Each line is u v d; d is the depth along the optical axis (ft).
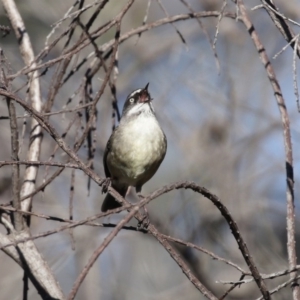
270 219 50.29
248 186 48.37
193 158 49.06
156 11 53.88
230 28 50.90
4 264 47.44
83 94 30.07
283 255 47.91
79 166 23.06
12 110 25.84
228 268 48.98
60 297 28.30
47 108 28.84
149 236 48.73
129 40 52.54
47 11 51.06
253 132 48.88
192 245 23.47
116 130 34.58
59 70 30.55
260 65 50.21
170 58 51.26
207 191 22.49
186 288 47.29
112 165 35.04
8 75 27.55
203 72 50.21
